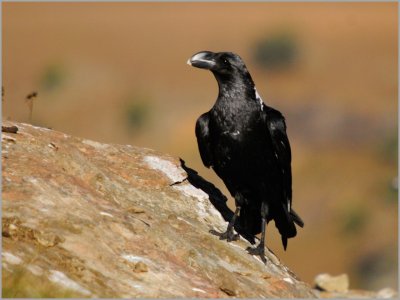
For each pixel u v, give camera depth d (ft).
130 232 33.22
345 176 165.27
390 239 141.90
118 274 31.04
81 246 31.30
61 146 37.04
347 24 248.11
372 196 157.07
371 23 249.34
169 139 191.01
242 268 35.81
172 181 39.60
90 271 30.55
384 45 236.43
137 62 238.27
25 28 257.75
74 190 34.22
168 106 203.72
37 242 30.78
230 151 40.16
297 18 255.91
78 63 234.58
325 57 234.17
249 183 40.73
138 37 254.47
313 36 244.01
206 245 35.91
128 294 30.17
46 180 33.86
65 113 212.43
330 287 52.95
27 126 38.52
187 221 37.37
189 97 208.95
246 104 40.06
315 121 186.29
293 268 135.13
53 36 252.83
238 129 39.91
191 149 182.09
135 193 37.40
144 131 197.36
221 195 42.24
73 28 258.37
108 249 31.86
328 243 143.43
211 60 40.04
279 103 197.26
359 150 178.50
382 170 167.53
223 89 40.27
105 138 200.85
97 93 219.41
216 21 263.90
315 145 180.65
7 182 32.83
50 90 221.25
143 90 216.13
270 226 133.90
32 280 29.04
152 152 41.34
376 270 133.18
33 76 229.25
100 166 38.45
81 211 32.91
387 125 183.42
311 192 160.76
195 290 31.83
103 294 29.71
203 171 151.23
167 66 236.43
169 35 256.93
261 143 40.27
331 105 190.08
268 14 264.52
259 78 228.63
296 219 42.68
